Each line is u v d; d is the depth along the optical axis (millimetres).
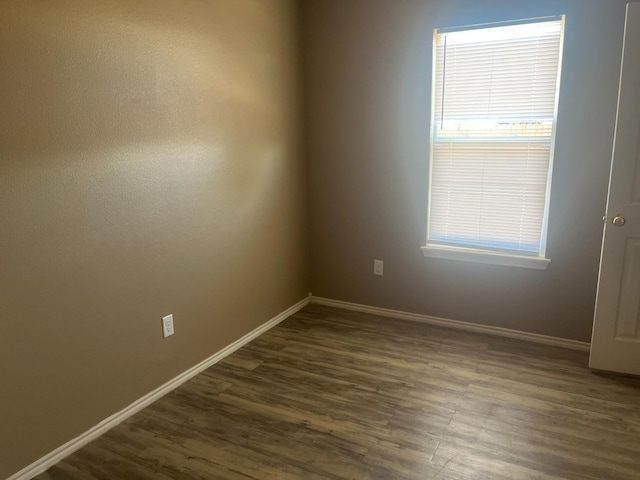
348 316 3537
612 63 2555
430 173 3197
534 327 3057
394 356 2877
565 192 2797
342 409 2322
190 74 2451
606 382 2541
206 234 2674
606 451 1986
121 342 2227
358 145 3357
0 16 1626
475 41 2893
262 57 2975
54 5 1788
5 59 1653
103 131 2031
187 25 2398
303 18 3330
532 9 2680
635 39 2242
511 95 2863
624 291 2494
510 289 3082
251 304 3119
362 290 3604
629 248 2443
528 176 2910
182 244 2518
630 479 1828
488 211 3072
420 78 3062
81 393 2064
